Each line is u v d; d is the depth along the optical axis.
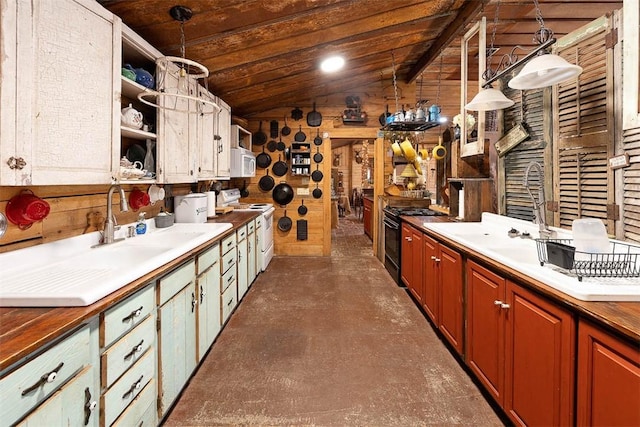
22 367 0.83
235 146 4.34
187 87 2.58
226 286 2.69
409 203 4.73
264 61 3.20
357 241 6.70
